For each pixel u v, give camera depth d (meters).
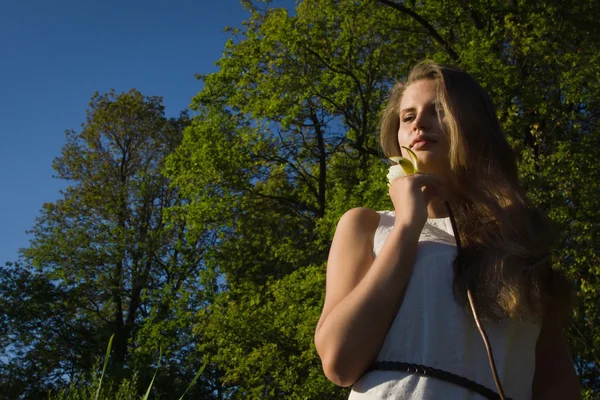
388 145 1.75
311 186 18.84
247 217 18.66
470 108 1.52
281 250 17.14
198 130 18.03
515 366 1.34
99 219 25.36
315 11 17.00
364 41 16.86
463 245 1.40
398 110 1.74
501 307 1.31
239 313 14.73
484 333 1.26
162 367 20.62
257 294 15.51
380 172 13.19
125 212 25.50
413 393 1.25
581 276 10.72
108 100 26.64
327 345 1.28
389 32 16.81
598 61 12.27
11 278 24.12
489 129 1.53
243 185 18.05
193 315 19.06
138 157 26.44
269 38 16.83
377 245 1.44
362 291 1.30
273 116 16.94
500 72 12.42
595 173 10.98
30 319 23.80
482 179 1.49
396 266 1.32
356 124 17.59
